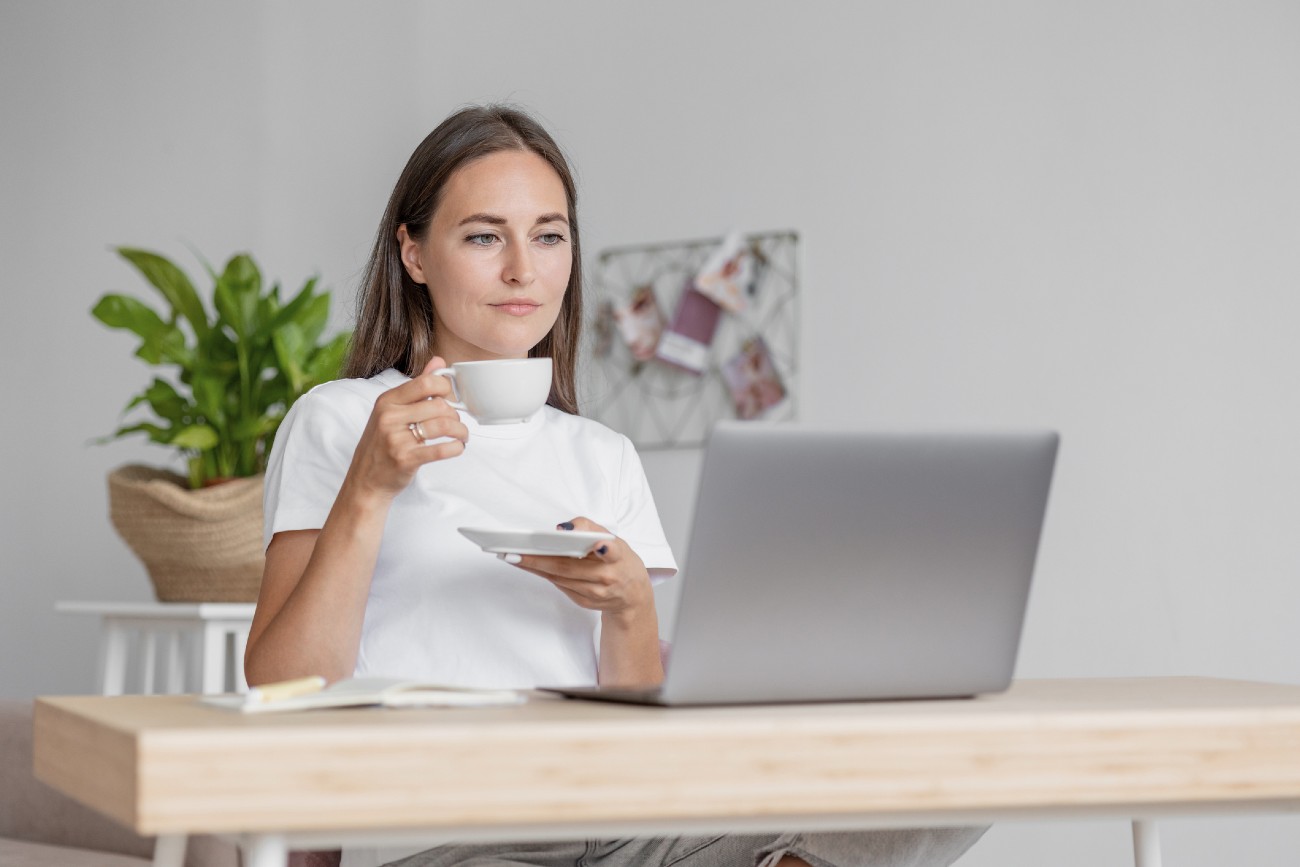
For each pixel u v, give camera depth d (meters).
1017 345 3.22
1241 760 0.86
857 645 0.97
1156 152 3.12
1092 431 3.14
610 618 1.34
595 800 0.77
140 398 2.79
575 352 1.77
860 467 0.93
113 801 0.77
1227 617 2.99
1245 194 3.03
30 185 4.12
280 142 4.00
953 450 0.95
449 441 1.21
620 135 3.70
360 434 1.48
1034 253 3.22
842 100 3.44
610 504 1.60
